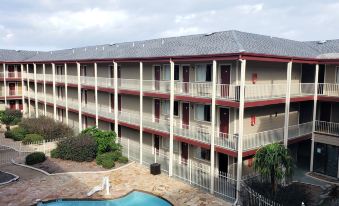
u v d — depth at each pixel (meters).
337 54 26.08
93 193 20.33
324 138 24.19
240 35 24.52
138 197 20.39
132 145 28.09
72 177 23.23
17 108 52.25
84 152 26.69
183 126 25.66
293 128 23.88
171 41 30.02
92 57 35.22
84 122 39.44
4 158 27.61
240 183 19.17
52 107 46.47
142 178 23.30
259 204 16.62
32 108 51.78
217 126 23.12
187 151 25.77
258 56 19.61
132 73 30.89
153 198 20.25
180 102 25.88
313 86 25.66
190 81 24.92
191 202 19.22
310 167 24.81
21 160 27.08
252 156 22.44
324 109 26.12
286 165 17.70
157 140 28.84
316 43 31.41
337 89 24.38
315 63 24.25
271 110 24.52
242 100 19.05
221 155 23.06
